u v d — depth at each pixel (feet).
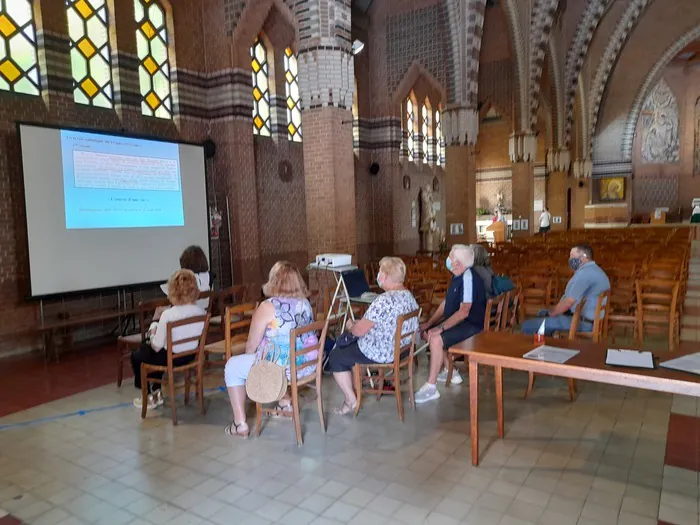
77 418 15.07
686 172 98.99
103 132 25.93
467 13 44.86
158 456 12.41
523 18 55.72
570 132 77.92
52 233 23.94
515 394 15.96
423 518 9.53
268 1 33.35
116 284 26.81
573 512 9.61
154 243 28.73
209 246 31.99
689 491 10.24
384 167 54.54
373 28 53.16
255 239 36.81
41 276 23.54
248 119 36.04
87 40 28.30
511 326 19.29
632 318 19.70
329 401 15.79
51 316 25.67
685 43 84.17
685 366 9.35
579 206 87.56
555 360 10.14
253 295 29.76
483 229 89.66
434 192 67.67
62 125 24.53
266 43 41.81
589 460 11.64
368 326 13.83
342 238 29.76
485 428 13.50
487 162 97.40
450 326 15.78
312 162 29.58
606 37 81.97
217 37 34.86
